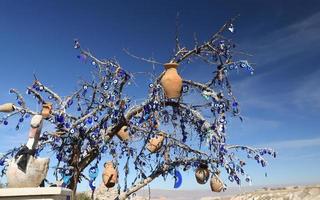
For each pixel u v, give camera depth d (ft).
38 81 21.52
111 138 21.76
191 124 21.68
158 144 22.56
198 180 22.33
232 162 20.25
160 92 20.72
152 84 20.53
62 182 20.10
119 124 21.57
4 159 20.75
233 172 20.24
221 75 20.44
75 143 21.08
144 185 22.79
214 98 20.54
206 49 20.53
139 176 22.94
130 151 22.75
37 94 21.06
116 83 20.77
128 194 22.48
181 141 22.58
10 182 14.06
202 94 20.79
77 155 21.16
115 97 20.99
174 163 22.85
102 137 20.88
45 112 16.55
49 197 13.20
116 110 20.80
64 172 20.40
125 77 20.65
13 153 20.86
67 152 21.53
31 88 20.88
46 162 14.49
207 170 22.29
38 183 14.23
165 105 21.70
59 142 21.49
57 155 20.94
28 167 14.08
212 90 20.72
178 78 19.43
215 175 22.15
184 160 22.70
